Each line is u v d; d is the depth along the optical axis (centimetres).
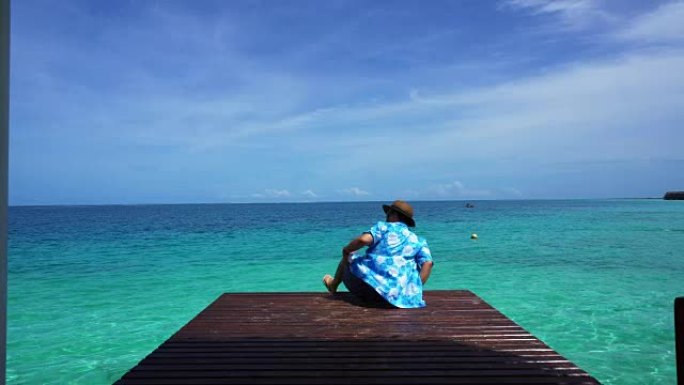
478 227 3562
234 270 1527
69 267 1576
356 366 361
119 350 684
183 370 354
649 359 618
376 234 570
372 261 572
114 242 2545
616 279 1259
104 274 1432
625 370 579
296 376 341
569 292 1083
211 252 2044
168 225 4675
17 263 1681
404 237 573
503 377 337
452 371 350
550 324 791
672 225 3591
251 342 425
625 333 737
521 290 1109
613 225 3638
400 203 595
